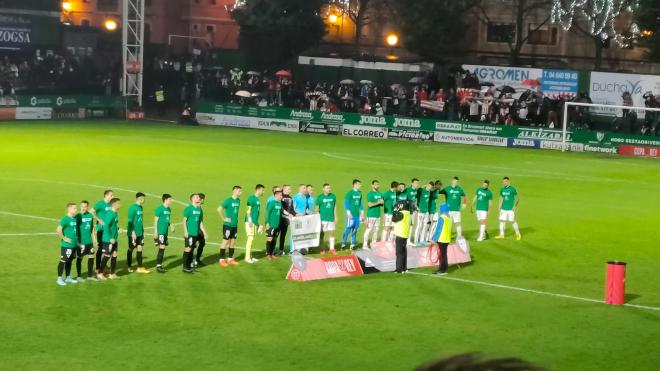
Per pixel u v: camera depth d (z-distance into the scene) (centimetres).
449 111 7231
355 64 7856
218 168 5016
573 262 2875
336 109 7519
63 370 1653
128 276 2462
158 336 1894
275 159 5544
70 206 2339
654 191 4781
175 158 5394
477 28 8206
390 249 2659
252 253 2853
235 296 2266
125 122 7612
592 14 7656
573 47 8094
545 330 2027
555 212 3938
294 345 1853
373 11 8469
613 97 7000
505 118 7100
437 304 2248
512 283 2534
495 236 3316
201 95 7925
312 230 2833
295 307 2172
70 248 2328
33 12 7794
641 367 1775
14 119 7275
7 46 7600
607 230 3516
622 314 2203
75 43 8181
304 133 7462
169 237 3058
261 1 8181
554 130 6812
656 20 7181
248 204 2694
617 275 2295
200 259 2664
